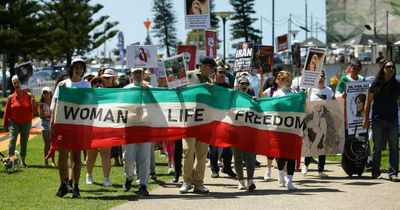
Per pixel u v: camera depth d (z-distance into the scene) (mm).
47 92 17062
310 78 14047
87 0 70188
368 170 15609
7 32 41812
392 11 41406
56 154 19422
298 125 12961
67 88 12375
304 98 13016
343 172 15508
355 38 42000
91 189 13250
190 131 12695
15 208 11070
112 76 14812
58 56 68000
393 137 13969
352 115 14875
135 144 12664
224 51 38844
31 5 43688
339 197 11945
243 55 16859
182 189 12727
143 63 15977
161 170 16328
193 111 12750
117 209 10969
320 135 14734
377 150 14203
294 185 13547
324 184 13625
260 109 12961
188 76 13219
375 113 14031
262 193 12602
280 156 12906
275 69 18625
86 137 12344
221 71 13781
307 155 14734
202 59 13164
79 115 12375
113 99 12578
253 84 18812
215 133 12820
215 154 14961
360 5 41750
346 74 15469
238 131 12883
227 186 13656
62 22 67125
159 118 12672
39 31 44031
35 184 14000
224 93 12969
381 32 41781
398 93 13977
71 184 12930
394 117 13953
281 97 12984
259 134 12922
